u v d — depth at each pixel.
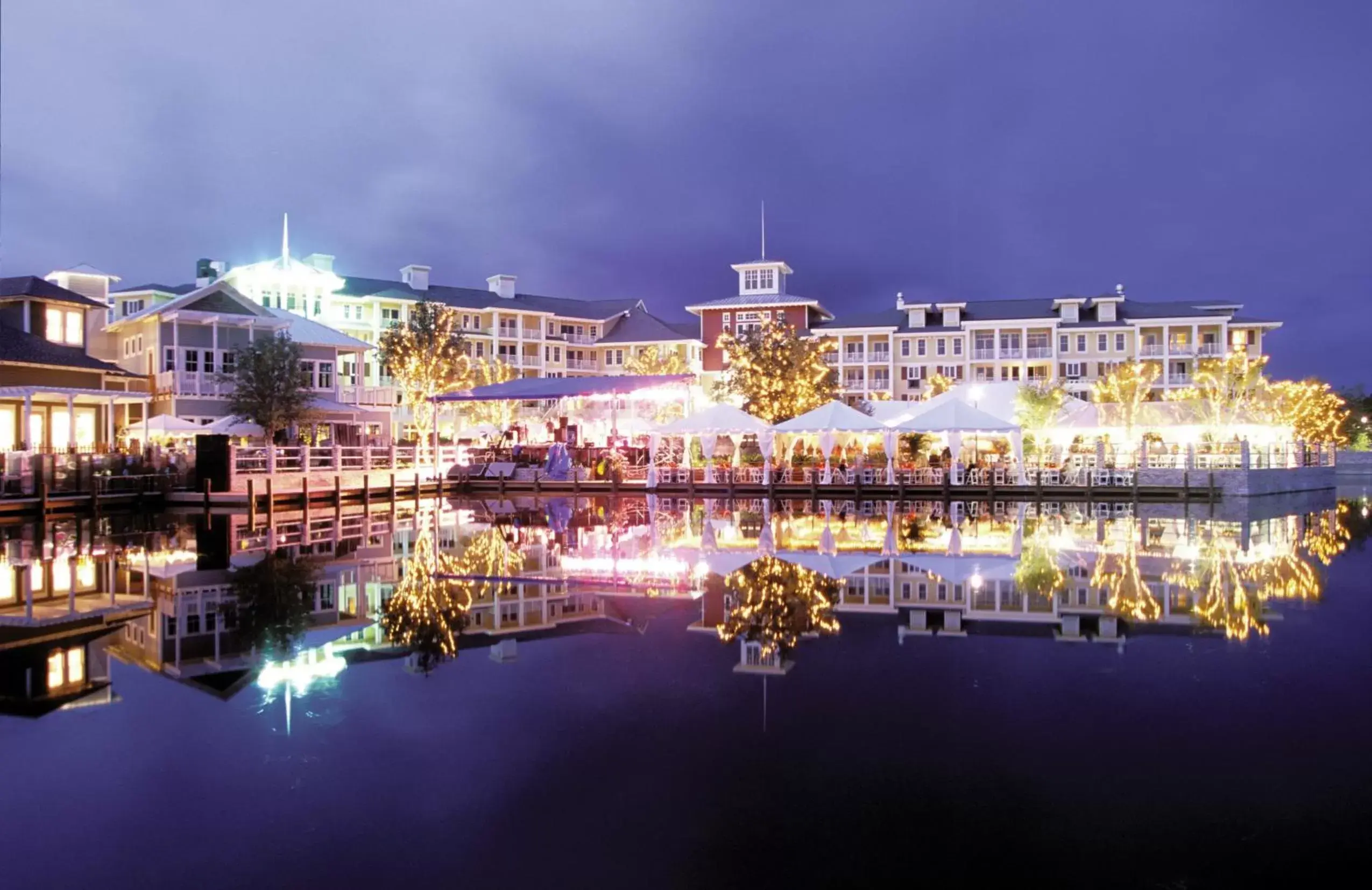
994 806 6.91
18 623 13.66
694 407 53.62
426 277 87.50
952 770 7.60
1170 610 14.22
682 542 24.64
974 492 41.06
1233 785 7.21
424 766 7.85
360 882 5.92
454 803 7.11
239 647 12.22
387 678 10.64
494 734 8.61
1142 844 6.27
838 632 12.82
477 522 31.31
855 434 49.28
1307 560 20.05
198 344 48.22
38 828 6.76
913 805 6.94
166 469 37.34
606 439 54.62
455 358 57.53
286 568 19.58
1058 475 41.03
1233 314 77.75
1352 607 14.41
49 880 6.00
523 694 9.92
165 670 11.05
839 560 20.44
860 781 7.40
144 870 6.13
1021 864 6.05
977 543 23.83
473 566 20.03
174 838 6.57
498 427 61.62
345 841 6.50
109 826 6.77
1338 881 5.78
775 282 82.69
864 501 41.00
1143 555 21.12
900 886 5.79
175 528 29.19
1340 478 64.81
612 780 7.50
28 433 35.69
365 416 49.72
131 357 51.38
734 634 12.83
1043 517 32.34
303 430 47.97
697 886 5.82
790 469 44.34
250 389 43.12
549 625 13.54
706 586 17.00
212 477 37.03
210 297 48.97
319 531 28.39
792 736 8.45
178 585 17.34
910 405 46.78
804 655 11.51
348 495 40.81
